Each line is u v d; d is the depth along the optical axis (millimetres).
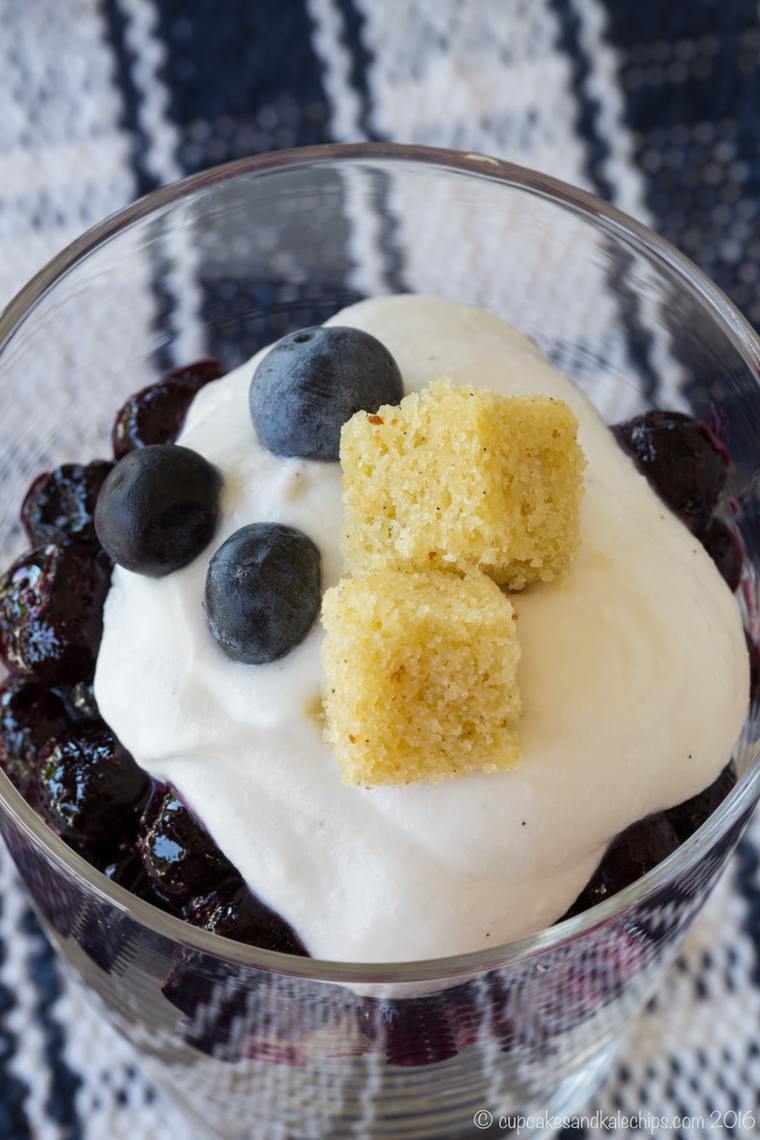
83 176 375
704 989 327
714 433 291
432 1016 251
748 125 380
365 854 249
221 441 271
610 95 381
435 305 284
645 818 258
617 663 254
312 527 260
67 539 280
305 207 306
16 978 324
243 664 254
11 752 275
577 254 302
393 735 240
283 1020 253
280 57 382
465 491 244
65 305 291
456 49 382
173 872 256
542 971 246
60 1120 317
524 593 254
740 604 288
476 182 300
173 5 381
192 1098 300
